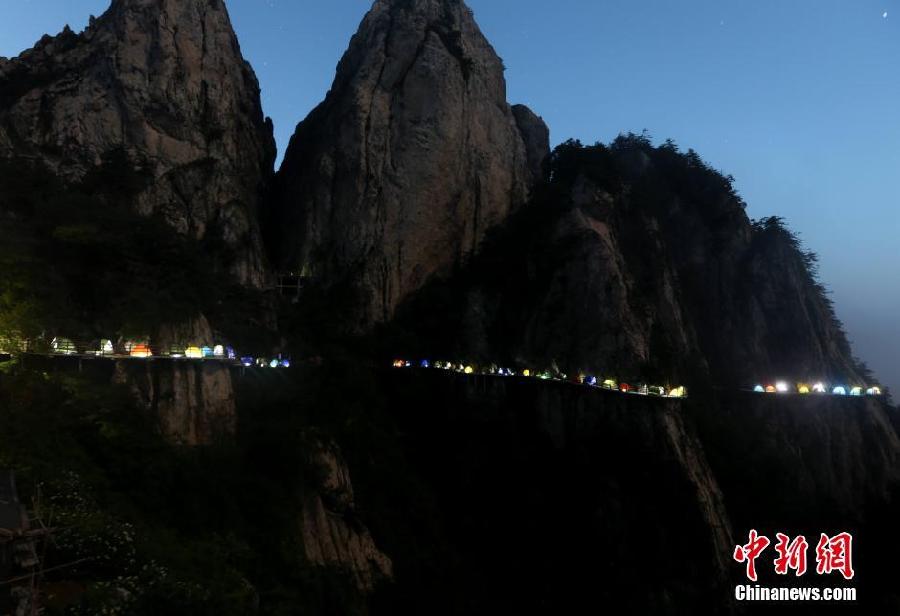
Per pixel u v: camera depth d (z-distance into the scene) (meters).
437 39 81.31
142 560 26.52
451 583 53.47
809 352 85.31
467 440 66.69
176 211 62.06
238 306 58.84
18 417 31.33
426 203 76.69
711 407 75.50
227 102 70.00
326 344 66.50
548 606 58.69
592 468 65.38
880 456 78.38
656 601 58.34
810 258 95.62
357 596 43.66
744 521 68.06
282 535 39.75
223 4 72.44
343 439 55.53
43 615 21.11
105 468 33.34
